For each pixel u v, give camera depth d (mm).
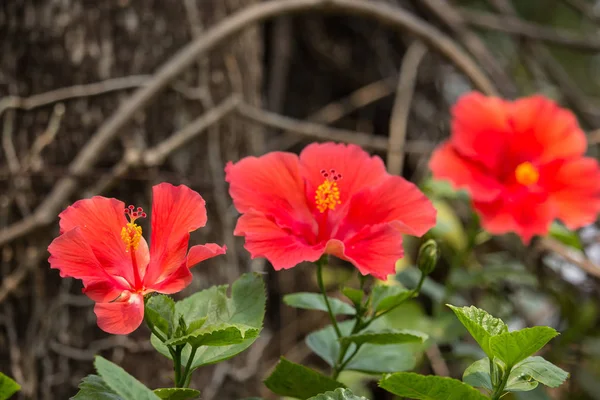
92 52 1522
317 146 1227
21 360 1482
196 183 1555
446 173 1450
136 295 1139
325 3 1638
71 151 1515
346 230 1210
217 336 1121
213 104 1579
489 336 1128
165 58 1549
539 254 1598
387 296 1227
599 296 1631
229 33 1559
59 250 1129
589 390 1621
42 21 1514
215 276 1547
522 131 1466
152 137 1541
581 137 1471
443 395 1118
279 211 1204
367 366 1246
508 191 1454
